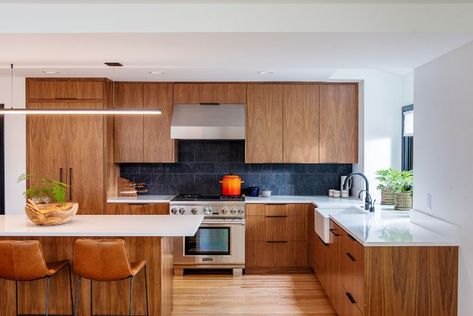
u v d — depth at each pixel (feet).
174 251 18.06
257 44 10.82
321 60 12.55
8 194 18.21
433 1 9.53
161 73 16.90
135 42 10.64
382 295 10.32
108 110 13.42
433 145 12.14
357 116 19.06
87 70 16.14
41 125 17.92
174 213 18.06
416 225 12.59
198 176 20.33
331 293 14.26
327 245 14.97
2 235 11.52
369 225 12.51
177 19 9.77
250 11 9.77
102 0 9.61
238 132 18.49
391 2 9.61
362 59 12.35
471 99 10.18
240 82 18.95
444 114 11.53
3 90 18.08
